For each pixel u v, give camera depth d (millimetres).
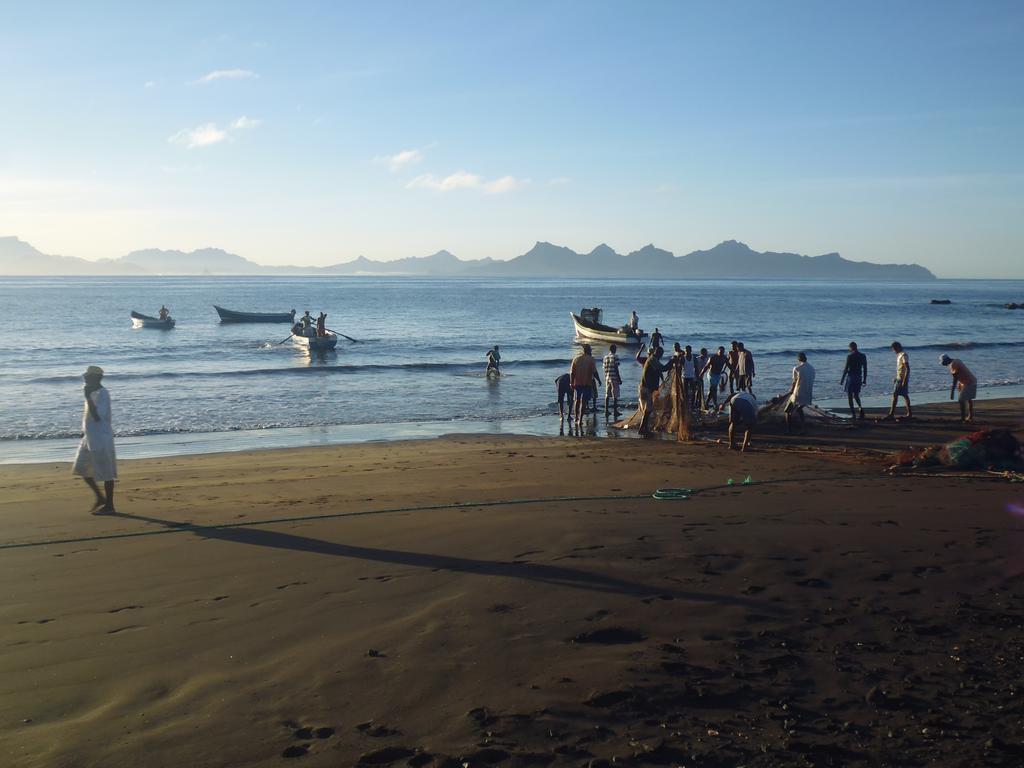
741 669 5148
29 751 4238
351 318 79500
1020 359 39562
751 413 16188
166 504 10719
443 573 7273
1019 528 8711
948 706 4652
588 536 8375
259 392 27016
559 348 46500
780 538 8250
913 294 193875
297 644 5684
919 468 13375
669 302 130750
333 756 4137
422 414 22656
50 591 6930
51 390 27531
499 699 4762
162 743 4309
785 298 154875
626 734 4328
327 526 9164
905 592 6629
